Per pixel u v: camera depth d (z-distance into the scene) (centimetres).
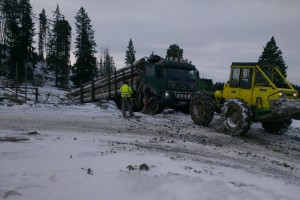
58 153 589
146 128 1080
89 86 2220
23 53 4872
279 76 1039
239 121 977
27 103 1633
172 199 387
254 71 1023
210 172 531
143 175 468
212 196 396
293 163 692
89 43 5394
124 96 1399
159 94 1542
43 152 590
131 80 1747
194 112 1230
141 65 1684
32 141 697
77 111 1496
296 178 564
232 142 897
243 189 432
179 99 1543
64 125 1062
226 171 557
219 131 1078
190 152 717
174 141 849
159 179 450
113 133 943
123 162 547
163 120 1328
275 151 814
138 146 738
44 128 973
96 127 1053
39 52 7619
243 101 1002
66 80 5541
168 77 1523
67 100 2512
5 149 599
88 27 6022
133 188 419
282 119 989
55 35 6072
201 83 1831
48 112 1422
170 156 641
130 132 981
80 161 542
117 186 426
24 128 949
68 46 5888
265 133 1127
